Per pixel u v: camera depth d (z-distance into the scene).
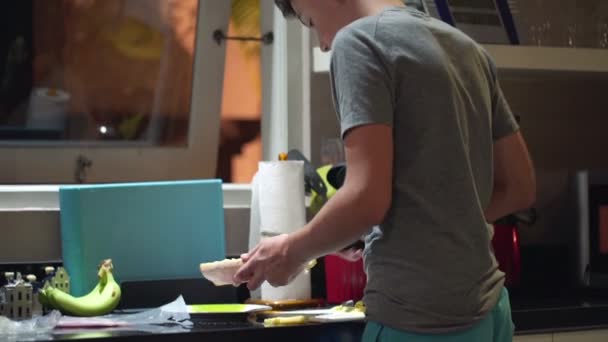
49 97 3.05
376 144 1.75
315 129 3.08
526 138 3.37
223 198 2.94
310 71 3.09
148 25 3.14
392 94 1.79
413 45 1.81
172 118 3.20
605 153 3.47
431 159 1.80
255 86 3.40
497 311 1.89
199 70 3.18
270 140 3.20
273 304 2.50
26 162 3.00
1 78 2.99
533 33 3.23
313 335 2.12
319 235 1.80
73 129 3.10
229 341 2.04
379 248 1.84
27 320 2.19
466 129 1.87
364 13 1.93
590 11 3.37
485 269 1.85
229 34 3.23
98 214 2.54
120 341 1.93
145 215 2.59
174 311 2.28
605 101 3.47
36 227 2.66
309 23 2.10
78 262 2.52
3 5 2.96
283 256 1.87
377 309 1.83
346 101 1.78
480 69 1.97
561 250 3.32
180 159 3.21
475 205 1.83
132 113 3.16
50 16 3.03
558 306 2.59
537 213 3.36
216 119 3.24
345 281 2.66
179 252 2.62
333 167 2.67
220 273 2.09
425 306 1.78
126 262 2.57
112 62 3.12
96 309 2.32
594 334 2.57
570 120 3.45
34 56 3.02
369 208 1.74
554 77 3.32
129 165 3.14
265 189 2.59
